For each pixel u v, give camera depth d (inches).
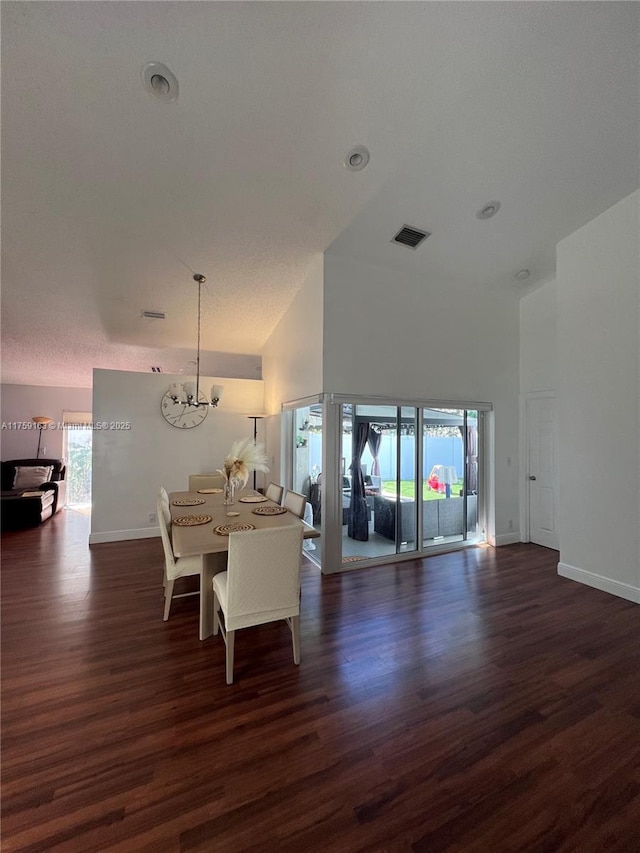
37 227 121.1
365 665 85.7
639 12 74.7
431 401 167.2
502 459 186.9
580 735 65.3
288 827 49.6
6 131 89.7
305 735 65.1
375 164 104.6
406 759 60.2
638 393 120.0
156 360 238.7
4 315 171.9
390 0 68.3
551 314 178.2
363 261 150.9
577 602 119.0
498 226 133.3
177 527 102.7
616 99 92.1
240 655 89.7
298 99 85.3
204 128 91.3
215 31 71.6
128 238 128.9
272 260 146.9
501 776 57.2
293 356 175.2
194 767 58.5
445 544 176.1
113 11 68.1
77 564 151.3
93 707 71.6
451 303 173.2
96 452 181.6
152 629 101.5
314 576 141.9
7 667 84.1
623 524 123.1
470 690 77.2
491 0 69.5
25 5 66.4
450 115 92.0
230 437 212.2
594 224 131.8
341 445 147.8
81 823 49.8
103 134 91.8
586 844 47.7
